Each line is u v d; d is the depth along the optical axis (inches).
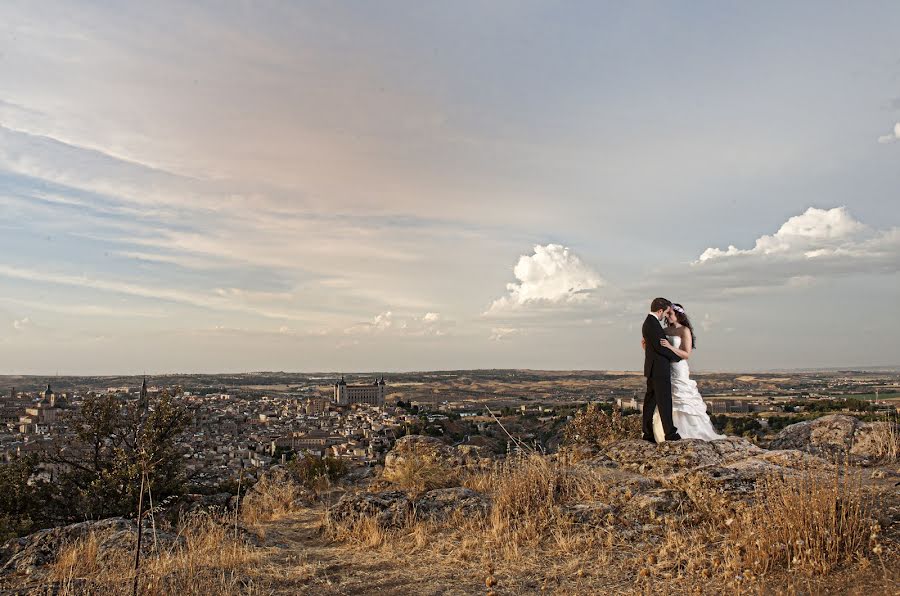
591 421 552.7
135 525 309.4
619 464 366.6
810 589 191.3
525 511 303.0
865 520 224.2
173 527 351.6
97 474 893.2
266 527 361.1
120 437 922.1
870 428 383.2
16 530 827.4
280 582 242.8
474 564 251.0
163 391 930.7
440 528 311.3
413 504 338.3
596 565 236.7
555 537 272.1
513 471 350.6
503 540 276.1
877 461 345.1
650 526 268.2
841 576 199.0
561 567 237.6
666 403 382.9
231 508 491.5
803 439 404.2
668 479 312.3
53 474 940.0
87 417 934.4
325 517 347.9
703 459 338.3
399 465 477.4
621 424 544.1
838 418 404.8
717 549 236.4
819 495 237.5
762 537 223.9
